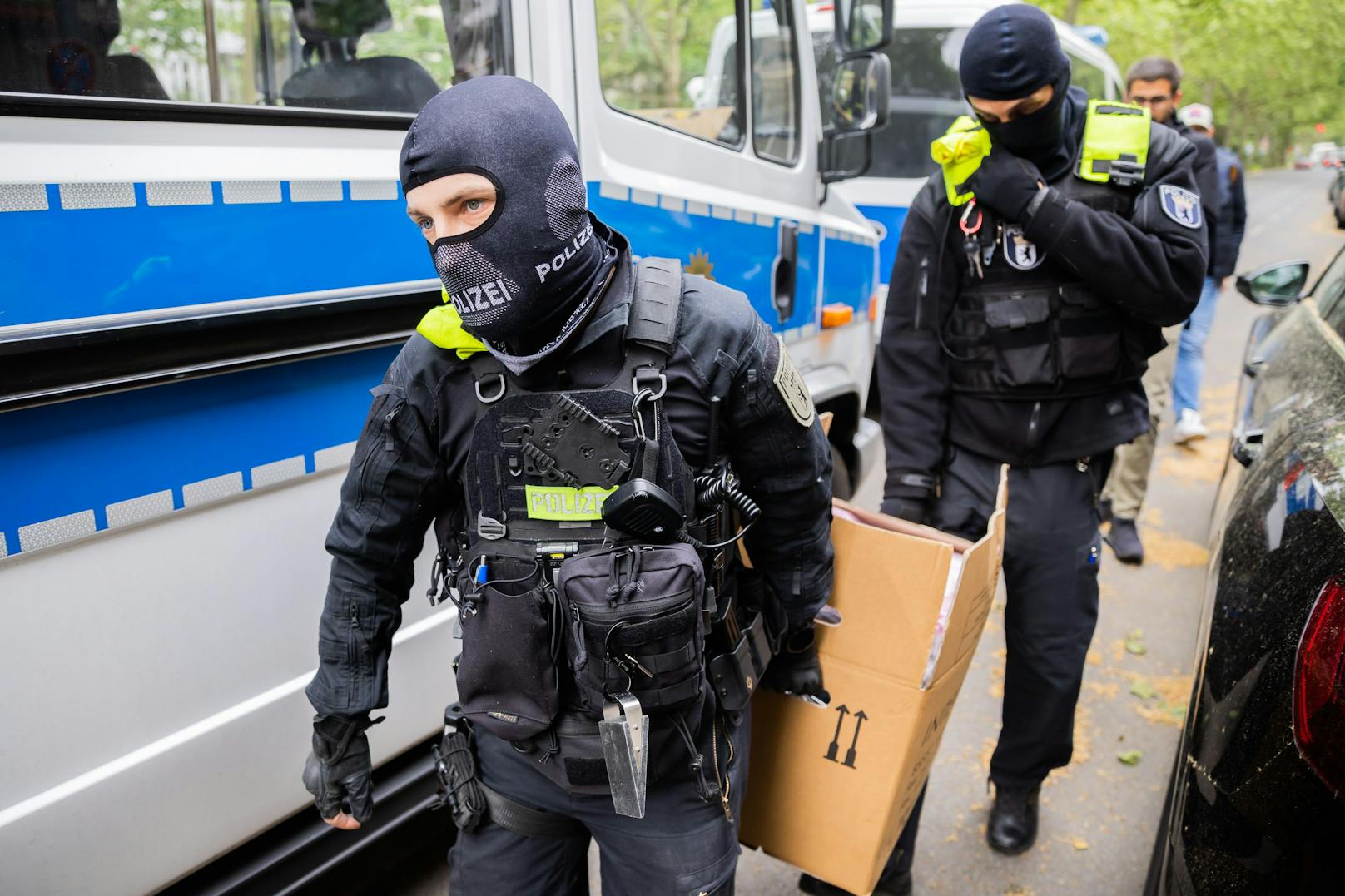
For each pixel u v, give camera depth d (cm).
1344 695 126
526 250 107
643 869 130
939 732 172
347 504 127
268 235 148
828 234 304
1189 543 411
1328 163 4656
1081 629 209
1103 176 194
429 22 176
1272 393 254
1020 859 231
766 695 165
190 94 145
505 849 138
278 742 166
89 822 143
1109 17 1497
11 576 130
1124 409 205
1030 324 197
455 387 121
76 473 133
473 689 121
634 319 116
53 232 124
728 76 252
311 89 161
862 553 154
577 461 116
